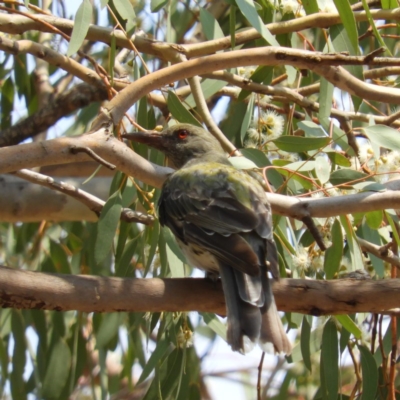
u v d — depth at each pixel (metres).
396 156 8.84
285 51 7.95
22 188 10.77
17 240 11.53
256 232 7.57
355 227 8.91
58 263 11.19
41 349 10.59
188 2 11.98
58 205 10.80
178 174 8.31
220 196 7.85
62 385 10.49
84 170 11.97
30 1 11.87
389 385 8.70
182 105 9.45
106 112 7.54
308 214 7.64
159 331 9.03
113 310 6.96
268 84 10.38
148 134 9.59
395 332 8.77
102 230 8.20
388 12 9.35
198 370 9.81
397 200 7.46
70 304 6.81
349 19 8.30
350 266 9.44
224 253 7.08
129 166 7.77
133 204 11.14
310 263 8.82
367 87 8.68
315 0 9.08
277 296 7.23
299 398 12.26
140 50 9.67
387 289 7.25
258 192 7.94
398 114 10.05
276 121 9.66
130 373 11.16
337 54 7.97
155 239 8.80
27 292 6.68
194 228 7.59
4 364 10.99
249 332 6.68
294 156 9.50
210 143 9.63
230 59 7.89
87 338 12.09
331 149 9.06
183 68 7.82
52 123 11.95
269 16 9.95
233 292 6.93
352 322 8.23
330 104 9.53
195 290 7.19
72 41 8.09
